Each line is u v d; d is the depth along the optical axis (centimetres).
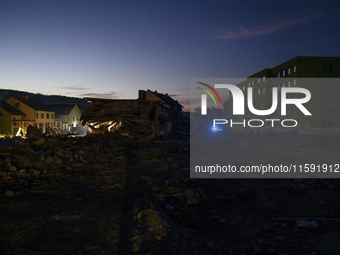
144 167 1197
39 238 401
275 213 705
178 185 841
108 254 365
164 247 397
